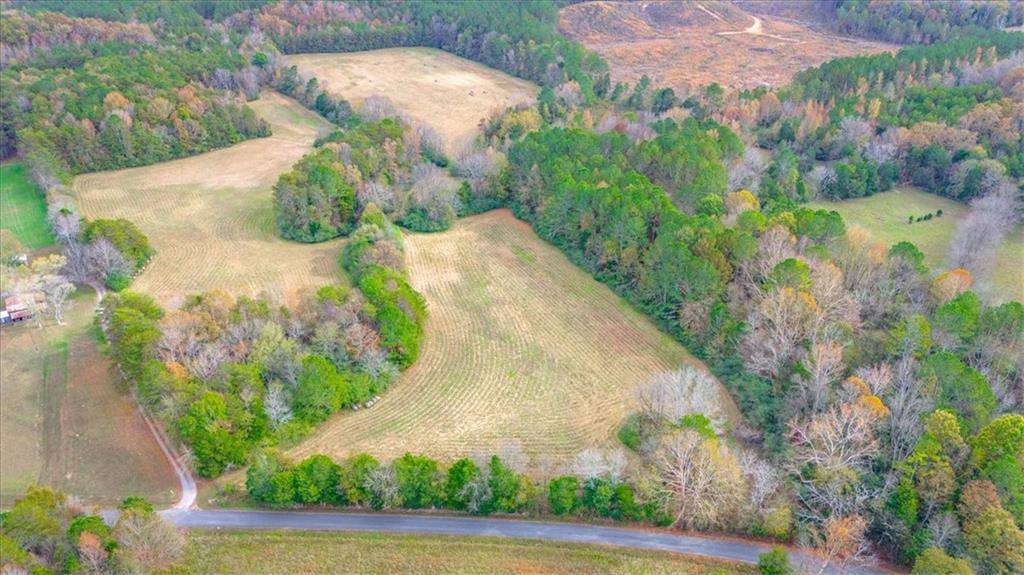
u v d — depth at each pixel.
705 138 150.75
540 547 83.00
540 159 153.12
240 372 97.31
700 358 113.69
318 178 145.38
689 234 119.06
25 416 104.44
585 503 86.31
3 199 161.62
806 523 82.44
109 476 94.00
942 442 82.38
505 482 85.94
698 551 82.50
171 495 90.69
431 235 151.88
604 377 111.44
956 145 159.62
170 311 117.19
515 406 105.81
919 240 142.62
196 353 101.75
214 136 188.25
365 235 137.75
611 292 131.38
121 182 171.88
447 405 105.94
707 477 83.94
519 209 156.62
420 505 87.50
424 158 170.00
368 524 86.25
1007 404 92.38
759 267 114.19
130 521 77.25
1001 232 139.88
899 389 92.75
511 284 135.25
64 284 125.31
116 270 133.25
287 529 85.44
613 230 129.88
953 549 76.31
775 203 138.50
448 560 81.56
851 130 166.62
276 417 97.19
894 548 80.81
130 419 103.12
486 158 162.12
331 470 87.50
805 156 166.50
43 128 168.38
